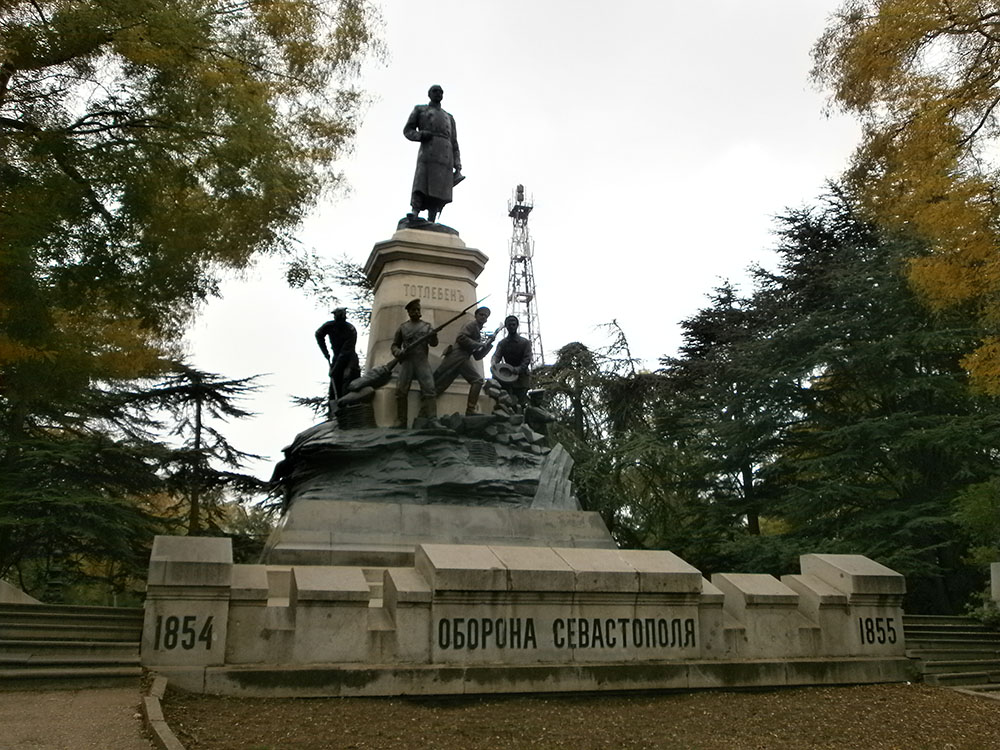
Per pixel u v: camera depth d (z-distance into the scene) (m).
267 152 14.42
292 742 7.49
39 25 12.09
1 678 9.32
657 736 8.61
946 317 22.75
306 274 17.17
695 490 33.22
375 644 9.48
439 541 14.98
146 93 13.50
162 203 14.54
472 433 16.62
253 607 9.31
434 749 7.67
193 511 33.25
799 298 33.53
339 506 14.83
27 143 12.62
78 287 13.41
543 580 10.18
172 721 7.75
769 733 8.97
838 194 34.75
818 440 30.50
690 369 34.53
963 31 15.48
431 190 19.75
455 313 18.81
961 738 9.38
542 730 8.52
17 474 26.58
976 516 20.42
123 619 13.81
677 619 10.84
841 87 16.59
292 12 15.42
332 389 18.03
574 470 28.08
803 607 12.15
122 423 33.22
